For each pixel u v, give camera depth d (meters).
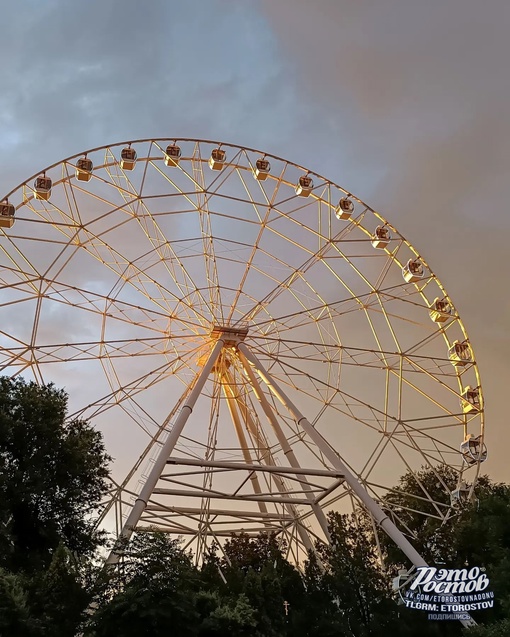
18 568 34.31
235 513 48.22
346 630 34.62
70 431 41.66
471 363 54.66
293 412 46.94
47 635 28.91
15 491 35.25
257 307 53.41
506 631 32.41
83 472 39.38
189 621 29.94
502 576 36.78
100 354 50.09
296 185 56.25
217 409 51.09
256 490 54.75
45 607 29.95
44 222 48.53
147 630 29.17
